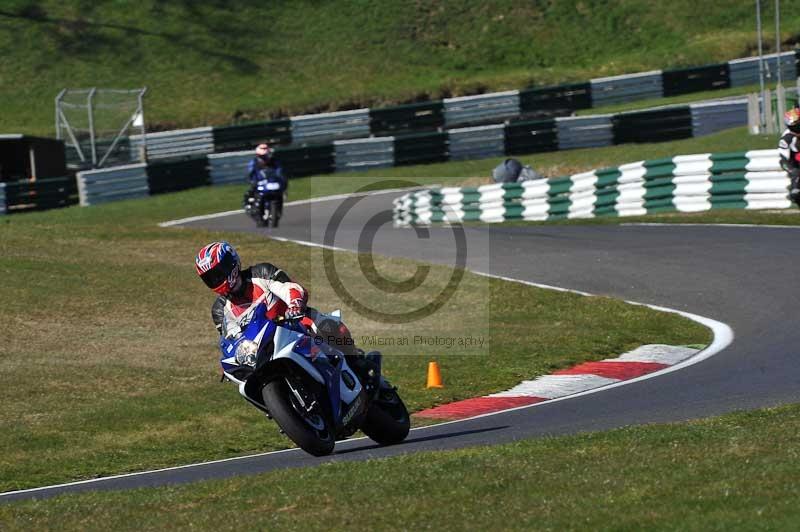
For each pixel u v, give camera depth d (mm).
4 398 41469
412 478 21891
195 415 38406
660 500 18641
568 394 38781
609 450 23391
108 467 31750
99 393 42344
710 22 180125
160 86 164875
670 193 82812
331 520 18984
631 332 50188
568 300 57000
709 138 117688
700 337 47750
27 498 27141
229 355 26109
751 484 19109
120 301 61375
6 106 157125
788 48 167625
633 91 147500
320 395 27172
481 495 20031
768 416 27266
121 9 181750
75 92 133625
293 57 174625
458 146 131000
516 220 90750
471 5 188625
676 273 60156
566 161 122938
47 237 83812
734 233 69250
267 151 93125
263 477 24000
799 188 71875
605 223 81438
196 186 126188
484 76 170125
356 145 128500
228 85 166375
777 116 108875
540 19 184750
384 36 179750
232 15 183375
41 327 54875
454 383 42219
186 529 19266
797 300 51000
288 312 25375
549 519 18000
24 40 172500
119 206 117625
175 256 77188
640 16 184000
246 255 75812
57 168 126812
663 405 33312
